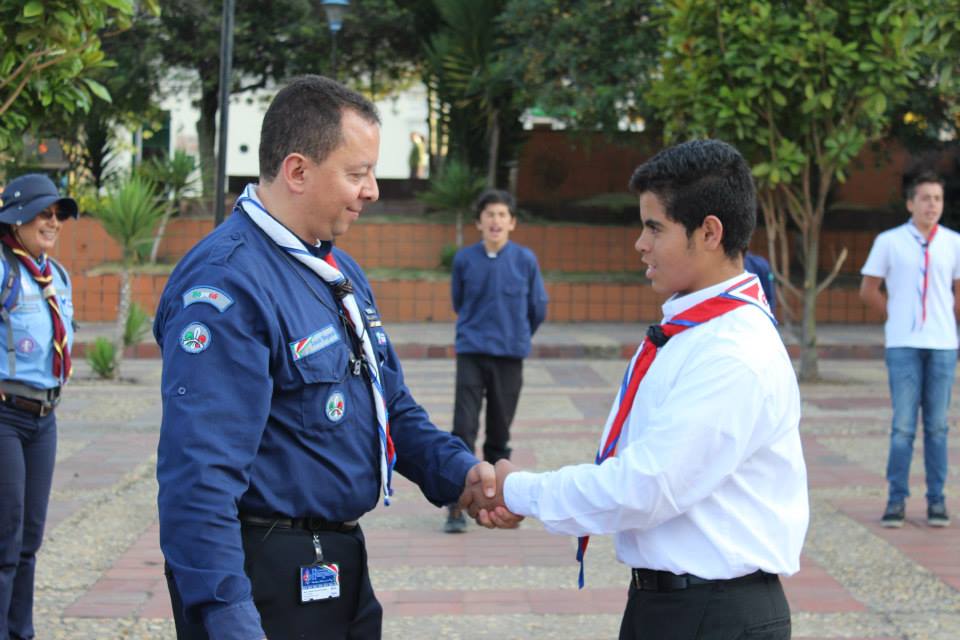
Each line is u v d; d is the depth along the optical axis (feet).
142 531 20.49
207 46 65.72
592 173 73.05
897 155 72.02
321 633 8.84
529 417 32.89
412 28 69.21
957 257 20.77
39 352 14.16
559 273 62.75
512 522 9.39
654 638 8.40
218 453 7.95
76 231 61.00
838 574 18.25
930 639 15.31
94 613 16.08
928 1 20.68
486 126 65.92
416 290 58.39
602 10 56.39
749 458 8.21
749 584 8.32
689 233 8.39
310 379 8.55
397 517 22.09
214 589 7.72
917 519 21.58
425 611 16.51
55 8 15.14
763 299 8.55
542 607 16.71
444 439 10.05
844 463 26.66
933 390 20.90
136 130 75.87
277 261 8.70
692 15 37.50
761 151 39.88
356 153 8.79
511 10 58.23
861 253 66.95
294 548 8.64
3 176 20.27
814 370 41.88
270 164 8.89
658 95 40.40
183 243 63.10
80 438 29.14
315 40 68.64
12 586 13.98
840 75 35.96
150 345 48.67
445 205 61.62
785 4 38.01
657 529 8.34
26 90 16.33
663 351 8.50
